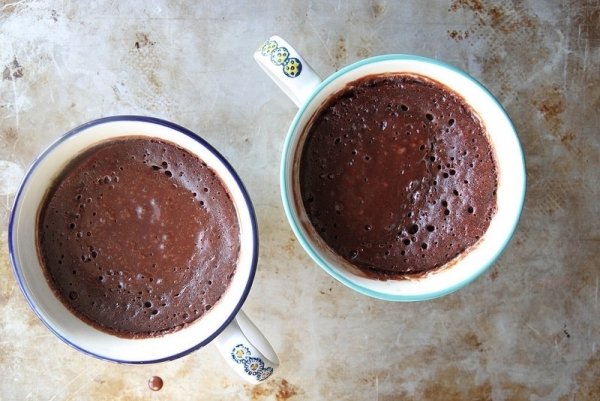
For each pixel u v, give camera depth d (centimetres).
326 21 41
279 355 41
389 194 38
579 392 41
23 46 41
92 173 37
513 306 41
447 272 38
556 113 41
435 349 41
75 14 41
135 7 41
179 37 41
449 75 37
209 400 41
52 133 41
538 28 41
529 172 41
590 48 41
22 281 35
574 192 41
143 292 37
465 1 41
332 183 38
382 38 41
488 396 41
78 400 41
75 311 37
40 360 41
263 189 41
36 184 36
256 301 41
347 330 41
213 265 37
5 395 41
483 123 38
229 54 41
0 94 41
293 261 41
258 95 41
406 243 38
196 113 41
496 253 37
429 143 38
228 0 41
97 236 37
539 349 41
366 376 41
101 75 41
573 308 42
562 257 41
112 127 35
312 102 35
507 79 41
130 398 41
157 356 36
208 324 36
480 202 38
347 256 38
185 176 37
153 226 37
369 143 38
